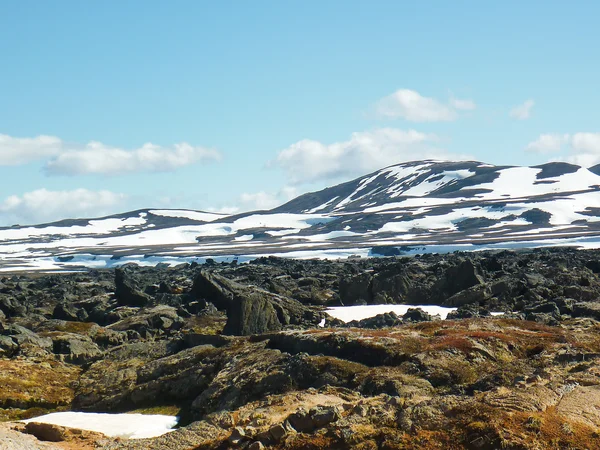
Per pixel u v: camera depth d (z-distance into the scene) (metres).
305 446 33.34
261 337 56.28
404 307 83.12
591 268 101.19
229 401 47.16
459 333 50.34
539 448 30.27
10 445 39.50
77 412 52.91
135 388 54.22
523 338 49.62
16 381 58.34
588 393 35.31
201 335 61.06
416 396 39.59
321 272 120.00
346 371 45.84
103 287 114.56
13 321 84.50
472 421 32.47
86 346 68.56
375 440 32.97
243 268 129.25
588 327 56.62
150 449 38.22
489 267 101.00
